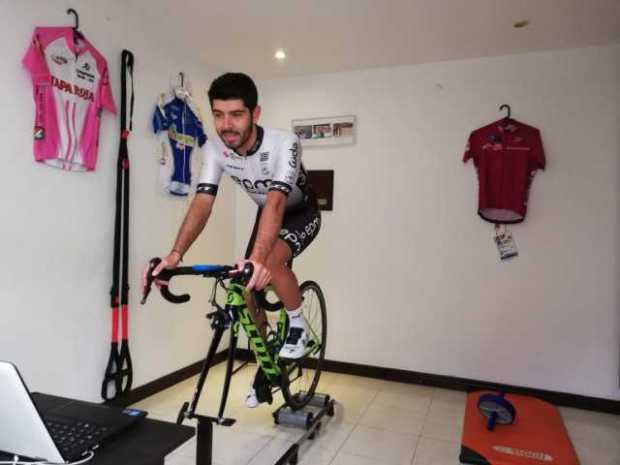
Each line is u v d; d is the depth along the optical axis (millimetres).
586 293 2764
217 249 3422
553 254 2828
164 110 2771
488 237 2967
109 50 2389
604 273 2725
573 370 2793
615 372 2705
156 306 2811
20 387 705
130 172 2568
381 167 3219
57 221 2129
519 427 2375
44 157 2020
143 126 2650
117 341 2418
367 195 3254
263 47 2928
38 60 1955
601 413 2693
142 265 2676
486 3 2303
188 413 1471
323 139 3355
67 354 2201
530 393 2869
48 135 2025
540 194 2850
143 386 2717
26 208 1979
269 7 2414
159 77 2762
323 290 3361
